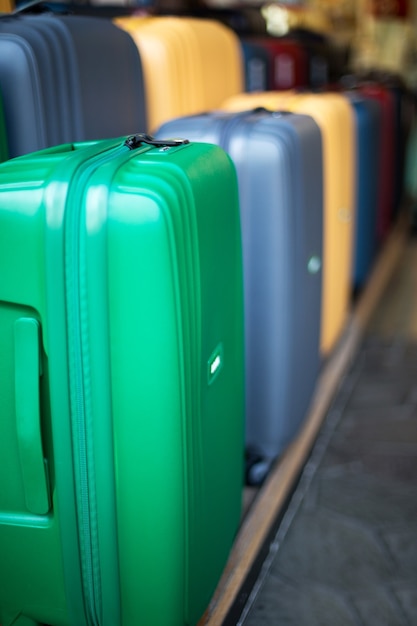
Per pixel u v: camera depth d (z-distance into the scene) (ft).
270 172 5.71
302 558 6.11
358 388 9.27
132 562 4.10
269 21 12.17
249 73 9.43
